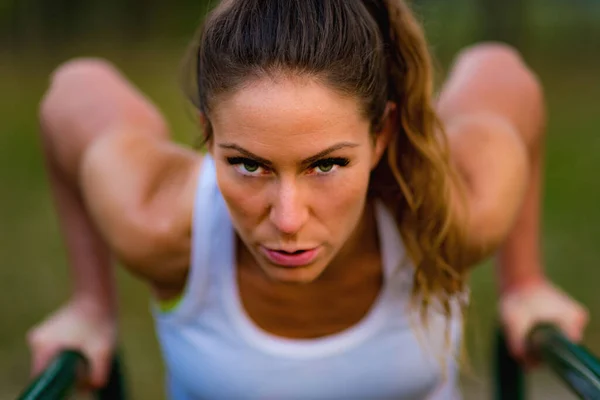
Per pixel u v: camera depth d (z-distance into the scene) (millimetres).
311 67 1165
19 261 4680
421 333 1629
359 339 1604
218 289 1572
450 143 1657
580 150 6449
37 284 4395
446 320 1602
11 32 13125
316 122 1168
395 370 1642
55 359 1598
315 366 1613
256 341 1606
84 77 1870
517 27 9820
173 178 1618
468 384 3436
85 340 1822
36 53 12188
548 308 1889
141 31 14039
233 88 1179
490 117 1729
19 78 10391
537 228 1984
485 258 1647
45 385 1432
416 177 1458
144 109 1841
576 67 9734
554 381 3402
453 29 10672
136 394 3355
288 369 1618
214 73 1202
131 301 4223
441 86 1616
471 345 3586
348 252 1510
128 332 3896
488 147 1643
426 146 1433
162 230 1552
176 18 14680
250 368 1629
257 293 1568
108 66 1971
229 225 1510
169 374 1899
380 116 1302
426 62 1398
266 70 1168
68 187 1887
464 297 1657
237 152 1198
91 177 1658
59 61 11539
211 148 1331
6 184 6062
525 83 1879
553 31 11898
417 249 1522
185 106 1614
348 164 1221
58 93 1859
